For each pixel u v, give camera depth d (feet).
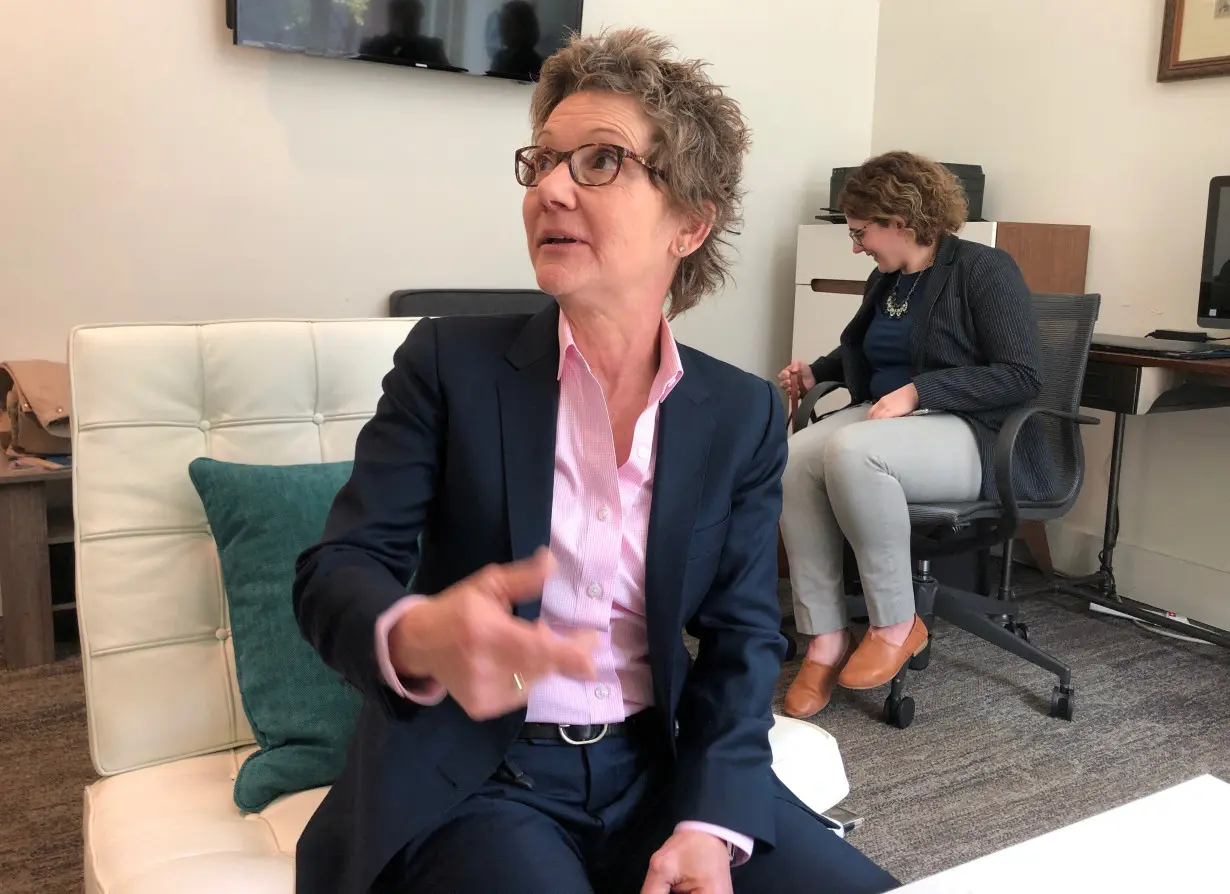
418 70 9.91
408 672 2.50
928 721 7.44
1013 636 7.63
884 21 12.56
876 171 7.84
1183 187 9.32
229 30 8.98
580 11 10.30
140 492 4.23
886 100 12.62
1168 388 8.21
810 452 7.59
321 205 9.70
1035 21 10.58
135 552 4.19
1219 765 6.79
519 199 10.73
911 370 8.07
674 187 3.17
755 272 12.35
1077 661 8.57
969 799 6.33
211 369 4.47
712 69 11.59
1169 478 9.69
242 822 3.67
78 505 4.14
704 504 3.26
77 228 8.68
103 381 4.21
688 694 3.40
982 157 11.32
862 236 8.04
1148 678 8.23
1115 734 7.23
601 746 3.23
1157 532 9.85
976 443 7.57
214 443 4.47
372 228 9.99
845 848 3.19
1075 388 7.82
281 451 4.59
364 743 3.02
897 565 7.27
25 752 6.48
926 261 7.98
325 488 4.30
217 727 4.22
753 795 3.06
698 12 11.36
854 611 7.79
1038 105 10.62
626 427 3.27
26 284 8.56
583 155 3.10
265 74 9.23
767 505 3.48
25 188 8.45
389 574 2.80
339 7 9.11
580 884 2.82
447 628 2.24
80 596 4.09
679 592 3.13
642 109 3.10
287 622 4.07
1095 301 7.77
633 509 3.17
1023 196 10.87
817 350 11.43
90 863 3.46
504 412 3.07
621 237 3.09
